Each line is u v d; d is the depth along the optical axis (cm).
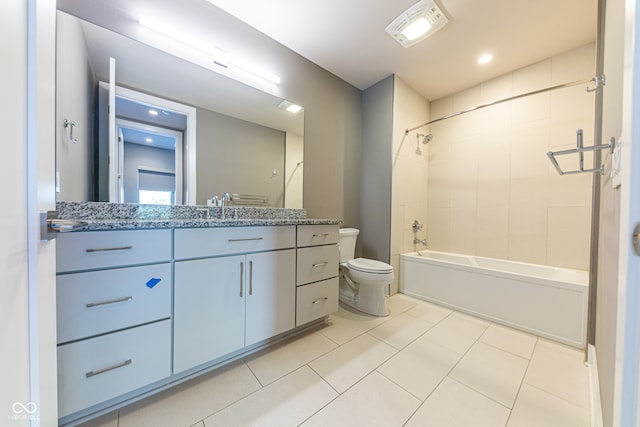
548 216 204
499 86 235
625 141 38
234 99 175
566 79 197
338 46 196
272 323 141
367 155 260
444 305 213
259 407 102
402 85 246
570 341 152
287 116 204
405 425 95
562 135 199
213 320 118
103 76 128
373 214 253
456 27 173
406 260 244
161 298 103
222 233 120
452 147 265
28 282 47
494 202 235
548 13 160
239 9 162
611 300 70
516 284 174
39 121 50
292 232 150
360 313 200
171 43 148
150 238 100
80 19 121
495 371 127
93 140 125
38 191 50
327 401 106
